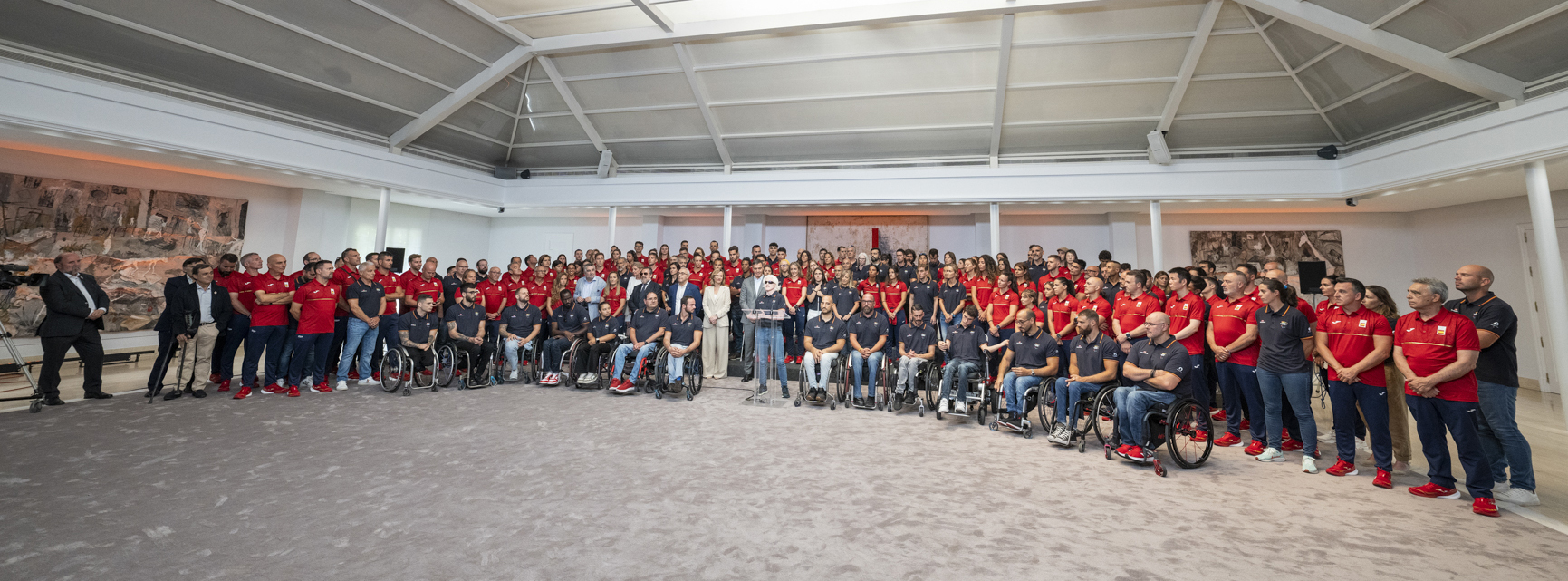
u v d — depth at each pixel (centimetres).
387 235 1271
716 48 950
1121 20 810
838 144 1127
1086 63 888
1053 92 945
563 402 606
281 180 988
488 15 878
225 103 867
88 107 733
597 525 285
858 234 1296
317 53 857
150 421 489
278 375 646
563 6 866
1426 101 780
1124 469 405
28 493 313
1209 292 517
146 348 912
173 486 331
